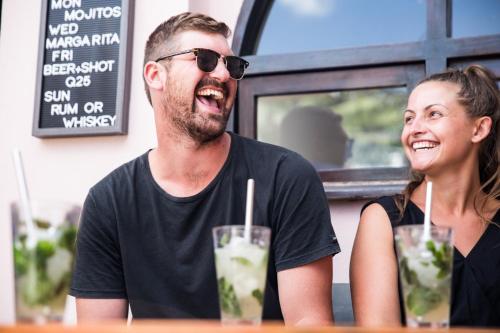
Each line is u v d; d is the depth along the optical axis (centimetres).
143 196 176
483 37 241
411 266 106
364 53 253
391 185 241
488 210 181
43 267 94
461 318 168
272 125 267
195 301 167
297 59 259
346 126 260
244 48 264
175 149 174
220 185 174
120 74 256
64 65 265
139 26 261
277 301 170
